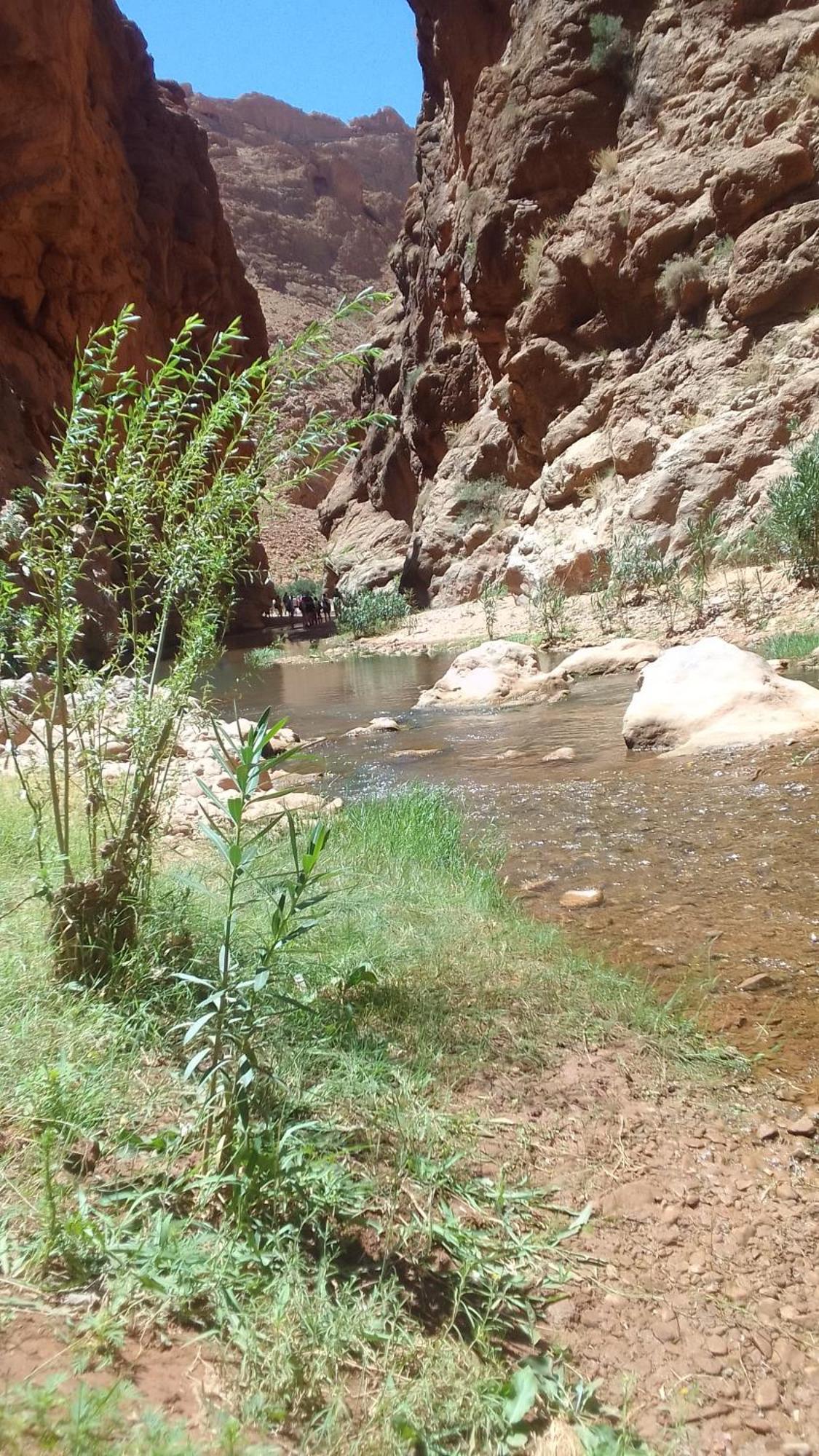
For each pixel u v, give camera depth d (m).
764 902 3.97
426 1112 2.21
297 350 2.66
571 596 20.53
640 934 3.75
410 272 41.16
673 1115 2.37
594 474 22.00
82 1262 1.48
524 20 27.89
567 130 25.50
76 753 3.34
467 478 30.50
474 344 34.41
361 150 147.88
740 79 21.14
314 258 124.62
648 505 18.48
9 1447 1.08
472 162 30.36
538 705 10.98
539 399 25.17
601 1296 1.75
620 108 25.06
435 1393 1.41
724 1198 2.05
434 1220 1.86
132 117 39.66
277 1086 2.11
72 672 2.82
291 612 46.16
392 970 3.02
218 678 19.33
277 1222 1.73
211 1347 1.39
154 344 35.47
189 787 6.09
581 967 3.28
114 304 32.31
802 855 4.48
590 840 5.17
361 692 14.76
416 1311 1.63
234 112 143.00
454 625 23.31
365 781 7.51
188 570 2.76
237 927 2.99
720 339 19.97
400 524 42.88
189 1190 1.73
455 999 2.86
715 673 7.68
